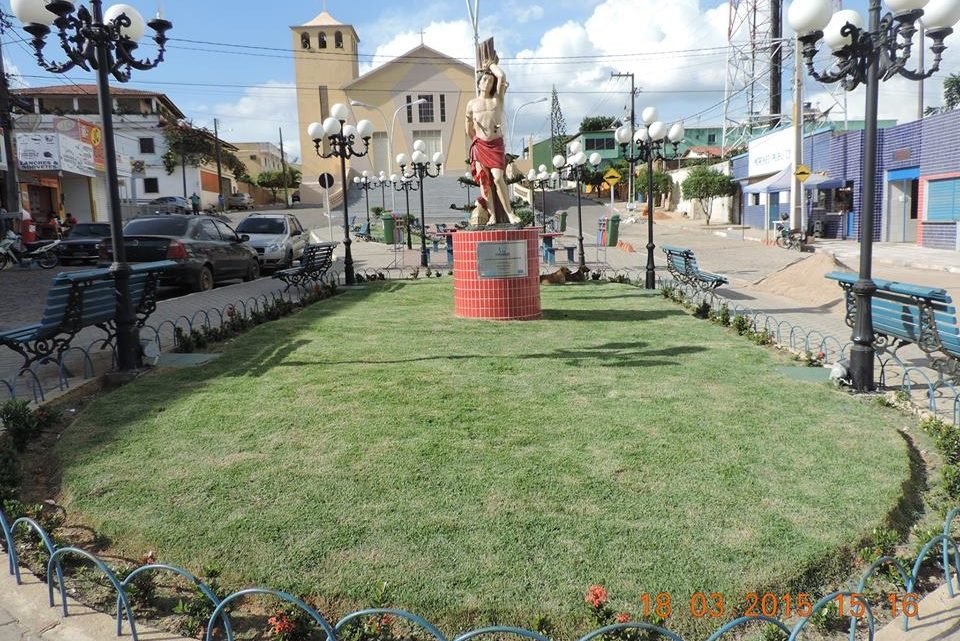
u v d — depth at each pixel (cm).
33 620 297
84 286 652
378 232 3497
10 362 753
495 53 1024
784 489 397
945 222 2275
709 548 335
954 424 504
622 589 304
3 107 2031
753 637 285
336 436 489
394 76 6216
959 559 318
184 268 1300
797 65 2509
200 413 544
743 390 602
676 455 448
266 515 373
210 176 5881
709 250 2514
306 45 6262
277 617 278
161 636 287
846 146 2844
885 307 616
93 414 546
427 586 308
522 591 304
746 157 3884
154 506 387
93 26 634
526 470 425
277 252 1847
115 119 5225
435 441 476
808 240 2756
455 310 1050
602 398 577
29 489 425
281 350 787
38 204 3150
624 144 1474
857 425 508
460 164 6316
